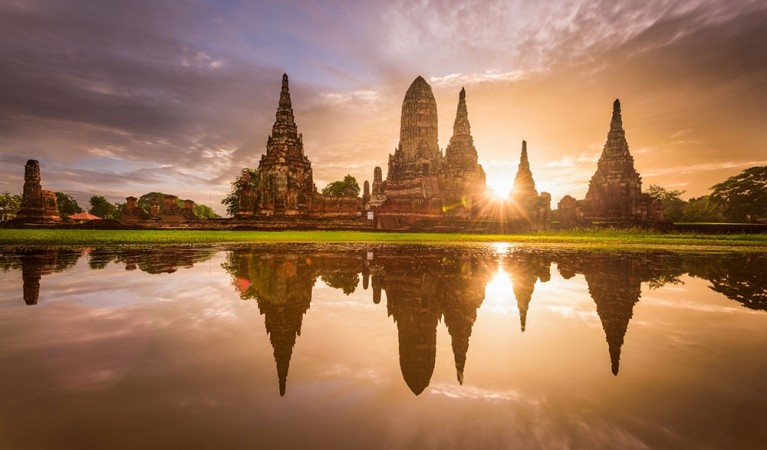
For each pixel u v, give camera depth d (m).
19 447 2.28
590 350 4.12
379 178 63.62
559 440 2.40
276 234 33.88
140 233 30.06
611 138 52.66
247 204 47.91
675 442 2.37
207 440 2.39
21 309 5.65
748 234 39.31
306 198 50.56
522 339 4.52
